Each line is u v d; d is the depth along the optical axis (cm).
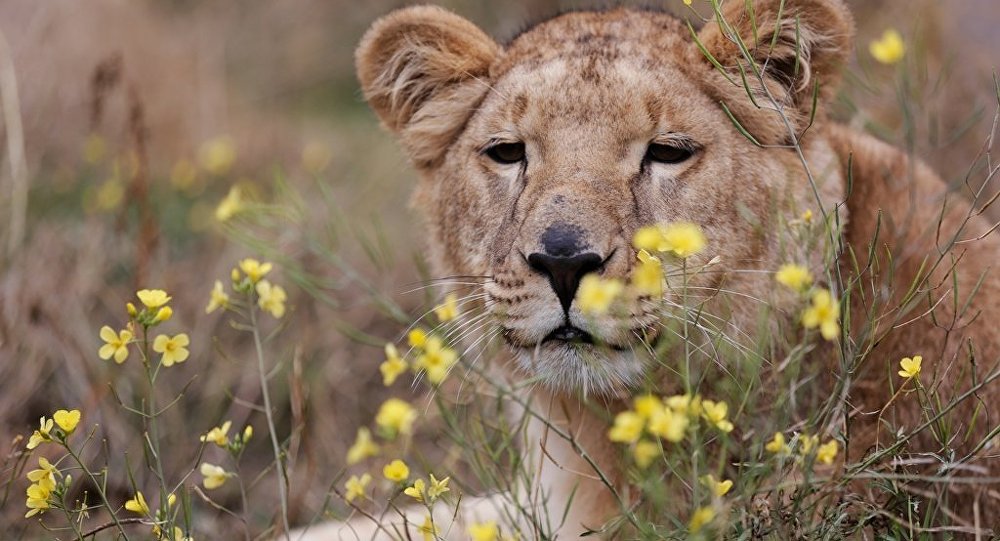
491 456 798
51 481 743
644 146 866
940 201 910
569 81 881
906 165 935
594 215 816
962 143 1254
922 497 821
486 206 913
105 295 1274
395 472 739
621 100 864
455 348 961
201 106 1769
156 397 1148
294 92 1983
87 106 1656
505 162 912
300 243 1215
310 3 2080
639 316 799
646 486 683
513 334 835
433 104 984
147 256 1226
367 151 1723
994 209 1147
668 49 902
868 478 775
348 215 1472
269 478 1127
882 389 853
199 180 1616
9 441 1091
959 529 731
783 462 722
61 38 1752
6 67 1426
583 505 891
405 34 996
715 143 873
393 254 1382
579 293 797
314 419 1170
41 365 1179
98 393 1098
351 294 1338
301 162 1667
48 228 1383
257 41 2033
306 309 1261
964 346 845
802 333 855
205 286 1298
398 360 727
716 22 874
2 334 1190
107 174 1574
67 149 1627
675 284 812
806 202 882
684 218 856
